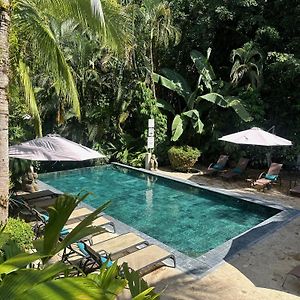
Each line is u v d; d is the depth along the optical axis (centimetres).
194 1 1742
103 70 1652
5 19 407
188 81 1844
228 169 1522
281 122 1605
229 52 1825
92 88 1673
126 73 1678
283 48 1598
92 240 719
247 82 1709
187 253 764
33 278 145
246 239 764
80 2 661
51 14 749
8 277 147
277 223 874
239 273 603
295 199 1122
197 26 1694
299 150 1514
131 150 1678
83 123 1669
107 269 206
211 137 1641
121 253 600
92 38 1435
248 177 1416
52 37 746
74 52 1515
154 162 1544
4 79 405
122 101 1672
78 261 561
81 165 1644
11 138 1131
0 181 405
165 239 844
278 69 1494
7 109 411
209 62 1800
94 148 1669
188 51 1841
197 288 548
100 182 1402
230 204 1134
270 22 1612
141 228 915
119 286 187
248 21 1609
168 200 1171
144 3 1602
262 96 1642
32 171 1154
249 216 1020
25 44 754
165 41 1616
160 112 1669
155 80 1664
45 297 130
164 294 527
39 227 693
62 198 264
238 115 1534
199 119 1592
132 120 1756
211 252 691
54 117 1609
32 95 808
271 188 1262
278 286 561
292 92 1552
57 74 805
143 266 553
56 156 852
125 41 831
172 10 1767
